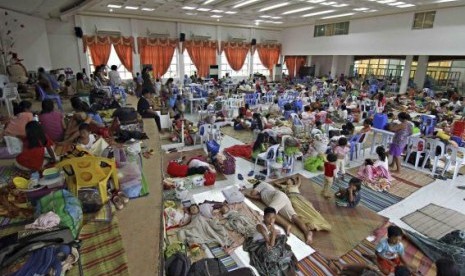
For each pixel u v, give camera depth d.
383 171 4.63
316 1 8.85
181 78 14.25
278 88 12.77
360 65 15.06
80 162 2.02
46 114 3.68
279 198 3.49
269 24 14.94
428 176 4.88
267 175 4.72
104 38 11.96
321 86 12.70
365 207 3.87
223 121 7.52
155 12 11.45
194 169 4.45
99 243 1.72
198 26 14.12
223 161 4.78
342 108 8.40
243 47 15.71
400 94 11.05
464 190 4.40
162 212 2.07
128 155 2.83
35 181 2.14
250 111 8.29
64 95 7.20
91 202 1.96
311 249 3.02
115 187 2.17
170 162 4.73
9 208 1.97
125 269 1.53
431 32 9.91
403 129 4.88
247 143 6.36
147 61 13.12
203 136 6.12
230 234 3.17
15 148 3.13
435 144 4.92
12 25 7.97
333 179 4.14
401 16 10.71
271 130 6.03
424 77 11.79
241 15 11.96
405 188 4.44
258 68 16.83
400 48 10.92
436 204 3.99
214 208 3.58
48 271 1.35
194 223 3.25
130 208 2.08
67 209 1.74
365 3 9.14
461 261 2.69
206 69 14.84
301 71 16.81
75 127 3.65
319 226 3.32
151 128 4.39
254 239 2.92
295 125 6.22
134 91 8.95
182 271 2.36
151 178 2.58
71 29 11.32
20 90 7.02
